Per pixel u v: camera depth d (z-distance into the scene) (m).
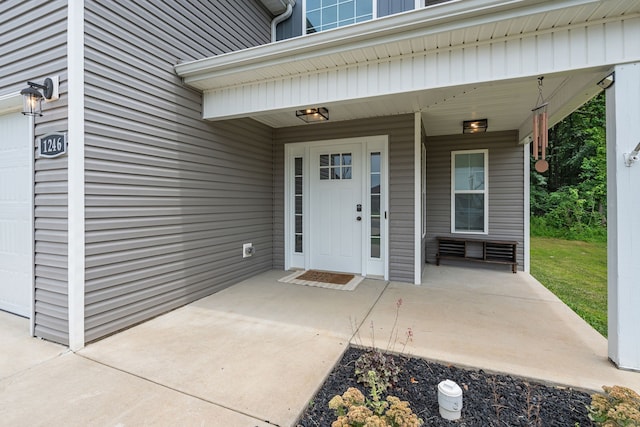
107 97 2.62
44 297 2.59
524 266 5.27
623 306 2.12
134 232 2.88
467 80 2.54
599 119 11.64
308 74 3.13
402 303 3.54
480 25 2.28
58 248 2.48
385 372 1.95
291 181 5.24
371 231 4.83
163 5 3.19
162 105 3.16
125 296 2.79
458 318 3.08
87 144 2.47
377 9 4.80
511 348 2.42
